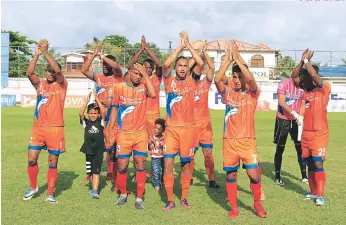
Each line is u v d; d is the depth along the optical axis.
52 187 6.79
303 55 6.96
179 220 5.87
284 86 8.29
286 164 10.36
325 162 10.41
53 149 6.83
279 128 8.33
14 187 7.62
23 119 22.52
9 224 5.60
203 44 7.50
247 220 5.88
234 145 6.10
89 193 7.39
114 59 8.38
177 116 6.57
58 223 5.67
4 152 11.54
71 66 46.72
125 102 6.70
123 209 6.43
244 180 8.48
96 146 7.19
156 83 8.30
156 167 7.78
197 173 9.32
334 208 6.46
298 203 6.78
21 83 36.19
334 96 32.84
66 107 33.94
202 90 7.82
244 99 6.13
